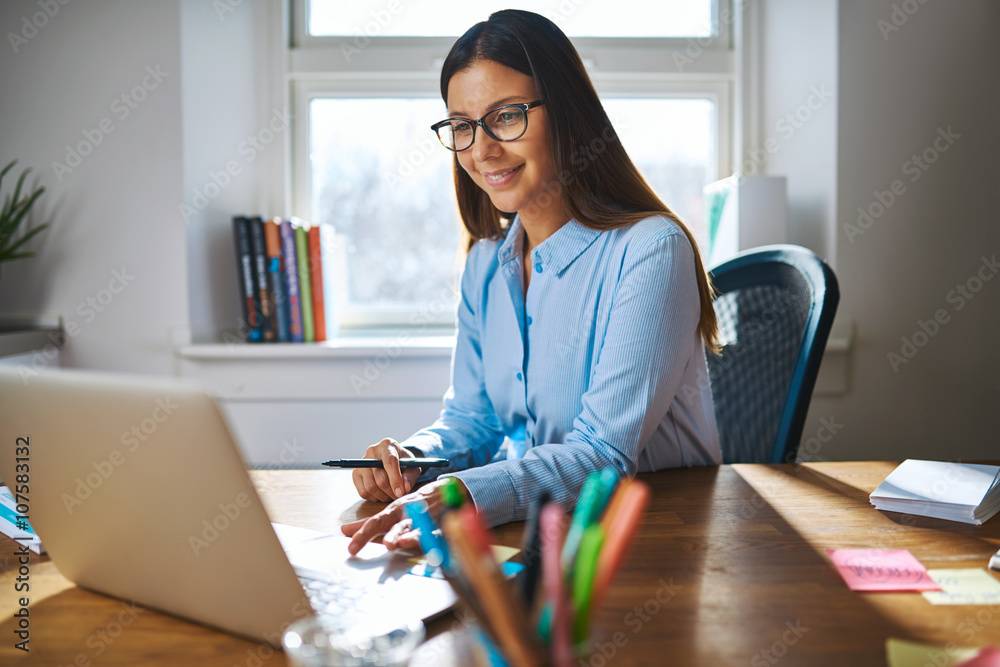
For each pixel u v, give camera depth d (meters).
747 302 1.39
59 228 1.97
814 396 2.03
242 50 2.13
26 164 1.96
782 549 0.76
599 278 1.11
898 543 0.77
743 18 2.16
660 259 1.02
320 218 2.27
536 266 1.17
